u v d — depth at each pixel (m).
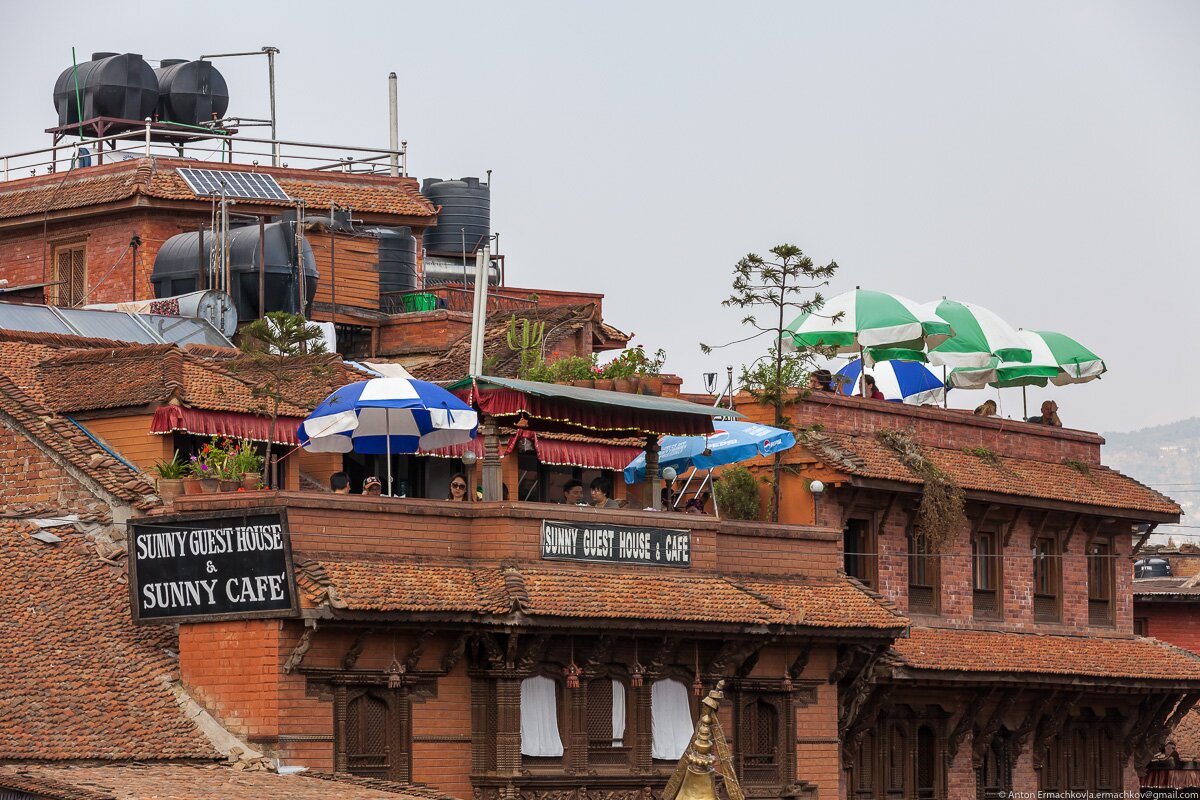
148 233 107.75
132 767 63.72
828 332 100.50
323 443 76.81
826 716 82.69
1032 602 102.19
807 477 91.56
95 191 108.81
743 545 80.69
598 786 73.38
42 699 66.62
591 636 72.94
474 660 71.38
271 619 66.69
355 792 62.19
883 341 100.25
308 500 67.69
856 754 89.62
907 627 83.06
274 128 119.06
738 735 78.69
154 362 77.88
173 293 103.38
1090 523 106.06
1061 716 99.81
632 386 81.62
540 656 71.88
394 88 122.88
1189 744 113.25
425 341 109.44
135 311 97.25
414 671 69.88
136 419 76.69
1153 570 147.00
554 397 74.12
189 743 66.12
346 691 68.19
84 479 74.81
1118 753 105.44
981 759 95.81
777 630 77.38
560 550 73.25
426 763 70.19
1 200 112.88
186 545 68.38
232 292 100.88
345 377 85.38
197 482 71.94
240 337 97.12
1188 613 130.62
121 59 113.25
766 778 79.88
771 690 79.69
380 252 114.00
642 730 74.69
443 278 123.75
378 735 69.25
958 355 107.50
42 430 76.19
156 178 108.31
